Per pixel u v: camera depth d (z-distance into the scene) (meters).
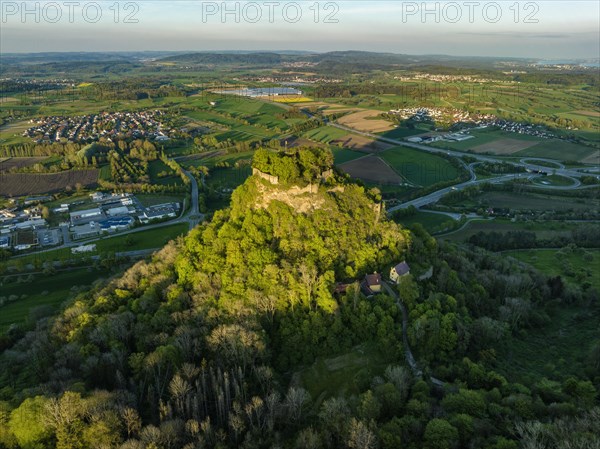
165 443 93.69
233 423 100.50
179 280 157.50
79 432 94.69
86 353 123.31
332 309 134.75
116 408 99.88
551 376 127.81
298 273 146.25
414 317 136.75
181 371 114.38
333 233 164.38
